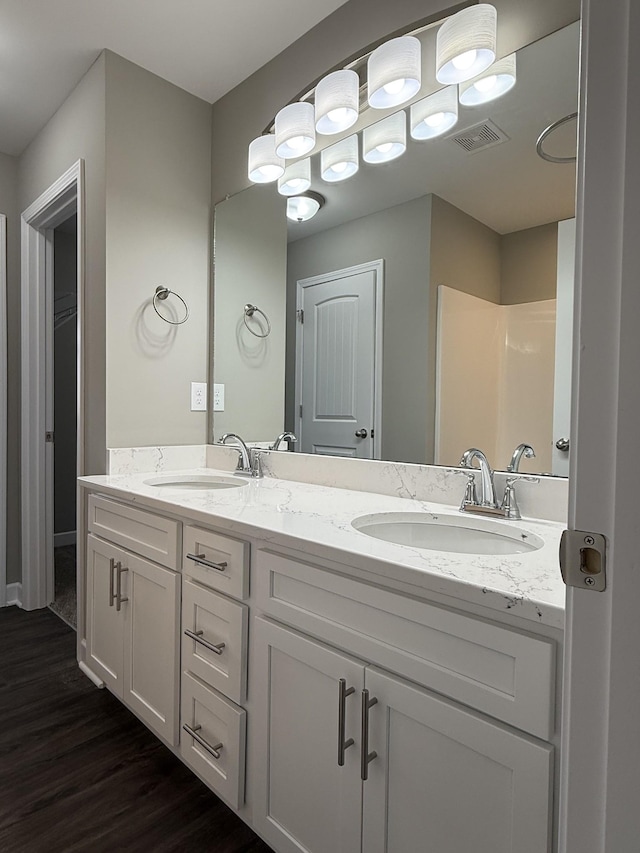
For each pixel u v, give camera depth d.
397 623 0.91
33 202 2.60
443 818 0.84
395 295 1.62
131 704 1.65
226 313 2.25
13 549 2.84
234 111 2.22
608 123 0.50
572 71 1.26
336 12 1.78
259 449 2.07
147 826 1.32
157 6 1.76
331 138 1.81
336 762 1.01
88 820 1.33
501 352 1.37
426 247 1.54
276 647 1.13
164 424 2.19
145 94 2.11
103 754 1.60
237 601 1.26
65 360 4.27
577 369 0.53
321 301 1.85
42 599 2.77
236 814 1.34
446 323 1.49
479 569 0.86
